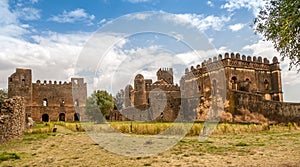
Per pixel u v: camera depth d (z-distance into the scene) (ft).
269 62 170.71
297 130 82.99
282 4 27.89
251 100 115.14
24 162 31.60
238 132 73.46
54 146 45.75
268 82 168.86
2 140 51.75
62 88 257.75
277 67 167.32
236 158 33.01
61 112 254.47
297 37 28.27
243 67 158.10
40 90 252.21
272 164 29.40
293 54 29.96
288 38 27.91
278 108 116.88
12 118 60.95
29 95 241.76
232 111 110.22
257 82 163.53
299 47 28.71
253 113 114.32
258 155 35.14
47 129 81.35
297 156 33.94
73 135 65.41
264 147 42.52
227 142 49.19
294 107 118.01
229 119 109.29
